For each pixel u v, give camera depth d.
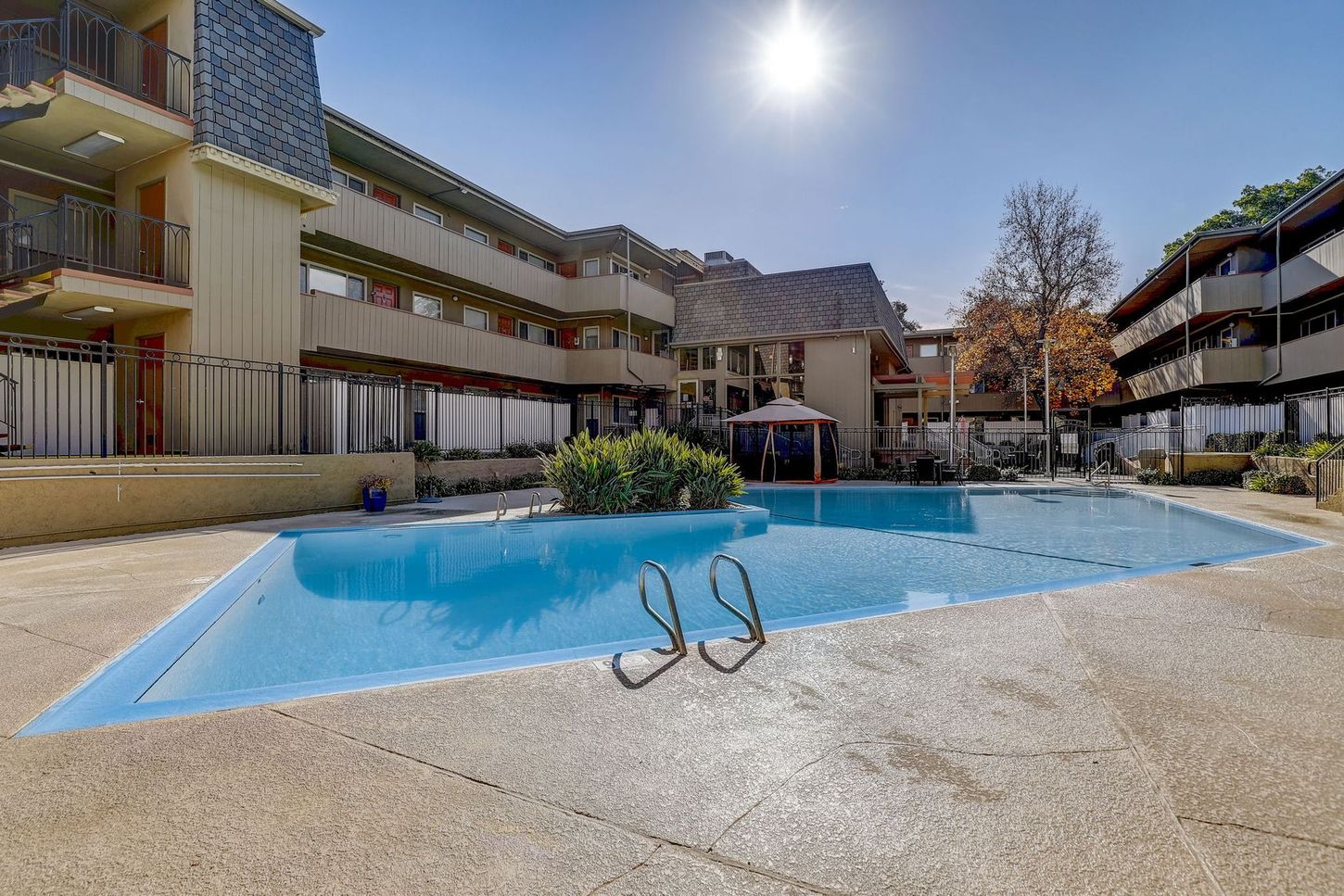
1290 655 3.64
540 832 1.98
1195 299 22.64
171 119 10.92
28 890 1.70
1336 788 2.22
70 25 11.52
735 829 2.00
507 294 19.86
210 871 1.79
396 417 13.50
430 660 4.34
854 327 21.75
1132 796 2.18
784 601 6.08
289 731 2.69
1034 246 28.91
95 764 2.39
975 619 4.41
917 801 2.16
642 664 3.53
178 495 9.11
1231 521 10.59
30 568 6.24
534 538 9.35
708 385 24.73
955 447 23.02
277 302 12.48
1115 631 4.11
